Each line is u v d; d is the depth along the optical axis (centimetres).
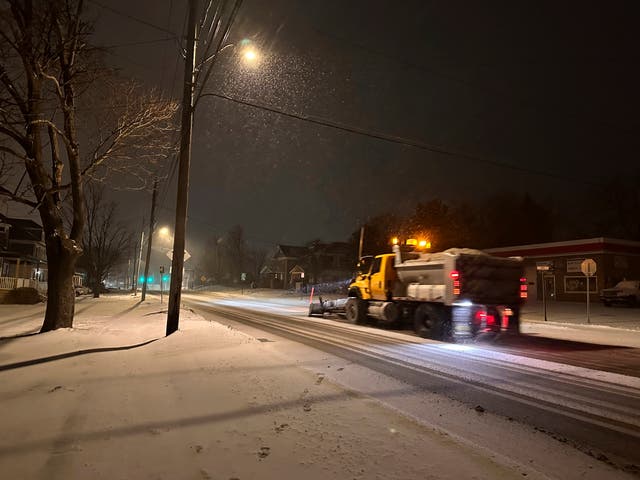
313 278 7019
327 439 471
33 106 1280
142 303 3428
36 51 1247
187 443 461
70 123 1355
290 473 391
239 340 1177
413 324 1523
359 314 1836
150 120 1474
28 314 2239
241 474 389
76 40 1330
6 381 746
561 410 614
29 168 1304
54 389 688
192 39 1414
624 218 5184
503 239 6019
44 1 1233
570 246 3675
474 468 404
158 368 851
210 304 3750
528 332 1728
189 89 1414
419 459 422
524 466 412
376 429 502
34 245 5500
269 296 5734
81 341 1182
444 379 793
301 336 1402
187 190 1395
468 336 1308
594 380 809
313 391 667
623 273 3525
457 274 1303
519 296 1384
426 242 1680
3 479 381
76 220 1405
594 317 2416
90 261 5331
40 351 1037
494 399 664
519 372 871
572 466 427
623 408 628
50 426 515
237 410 572
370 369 869
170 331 1348
